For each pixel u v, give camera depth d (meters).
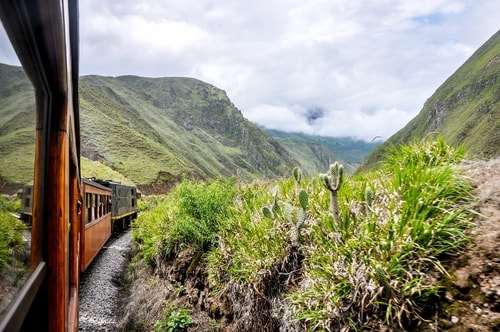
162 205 14.48
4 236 1.54
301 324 3.42
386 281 2.66
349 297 2.99
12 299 1.64
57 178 2.63
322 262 3.40
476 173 3.76
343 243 3.49
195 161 194.00
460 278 2.63
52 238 2.58
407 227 3.05
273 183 7.29
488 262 2.63
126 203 23.52
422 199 3.27
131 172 73.88
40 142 2.38
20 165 1.85
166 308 6.61
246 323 4.54
